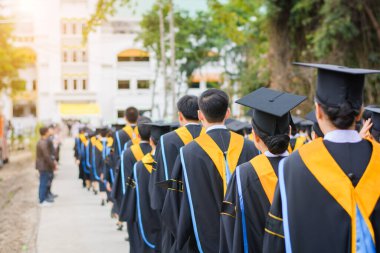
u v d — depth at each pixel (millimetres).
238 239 3340
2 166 23406
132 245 6398
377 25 16703
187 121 5102
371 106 5051
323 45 16906
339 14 16547
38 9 54938
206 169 4211
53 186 16109
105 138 12516
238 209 3373
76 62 55750
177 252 4531
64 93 55281
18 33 54656
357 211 2629
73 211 11477
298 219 2689
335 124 2754
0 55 27375
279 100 3596
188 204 4223
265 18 21625
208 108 4293
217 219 4160
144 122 7082
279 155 3473
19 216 11062
